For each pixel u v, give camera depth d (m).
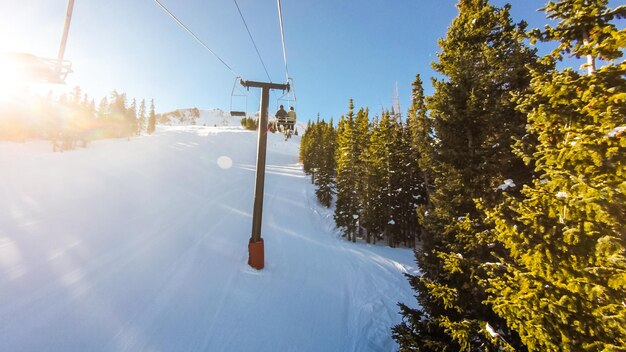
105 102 83.88
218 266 12.71
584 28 3.94
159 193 26.05
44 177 26.80
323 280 14.23
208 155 63.94
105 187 25.52
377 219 26.38
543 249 4.15
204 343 8.04
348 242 25.47
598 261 3.60
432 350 6.90
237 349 8.16
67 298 8.61
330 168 39.28
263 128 13.41
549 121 4.23
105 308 8.49
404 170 27.23
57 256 11.16
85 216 16.80
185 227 17.39
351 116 30.33
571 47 4.23
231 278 11.94
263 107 13.37
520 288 4.57
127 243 13.42
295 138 139.12
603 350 3.33
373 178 26.39
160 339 7.78
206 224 19.02
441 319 6.70
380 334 10.45
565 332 3.83
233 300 10.41
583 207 3.66
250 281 12.06
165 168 41.12
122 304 8.81
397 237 26.44
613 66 3.45
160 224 17.11
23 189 21.72
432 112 8.40
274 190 40.41
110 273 10.38
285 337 9.23
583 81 3.74
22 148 52.53
